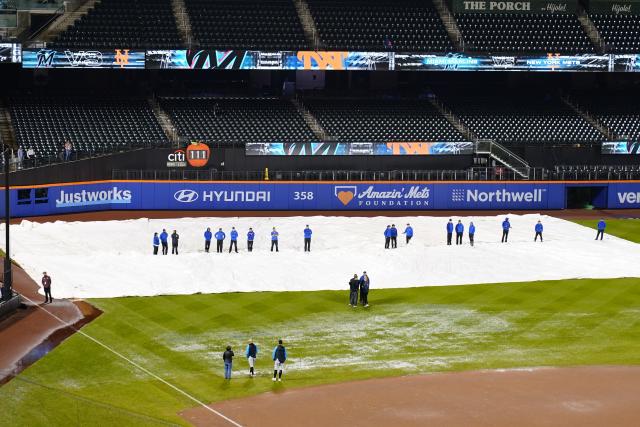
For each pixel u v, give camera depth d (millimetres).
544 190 79188
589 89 90938
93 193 73250
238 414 34656
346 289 54094
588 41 86812
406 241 64938
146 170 74938
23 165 70875
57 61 75875
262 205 76188
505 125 84562
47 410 34406
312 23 85438
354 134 81062
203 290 52750
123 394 36688
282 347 38375
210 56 78250
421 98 87750
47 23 80062
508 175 79250
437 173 78375
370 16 87188
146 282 53562
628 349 43000
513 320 47719
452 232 65625
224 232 67062
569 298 51906
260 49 81312
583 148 82688
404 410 35031
